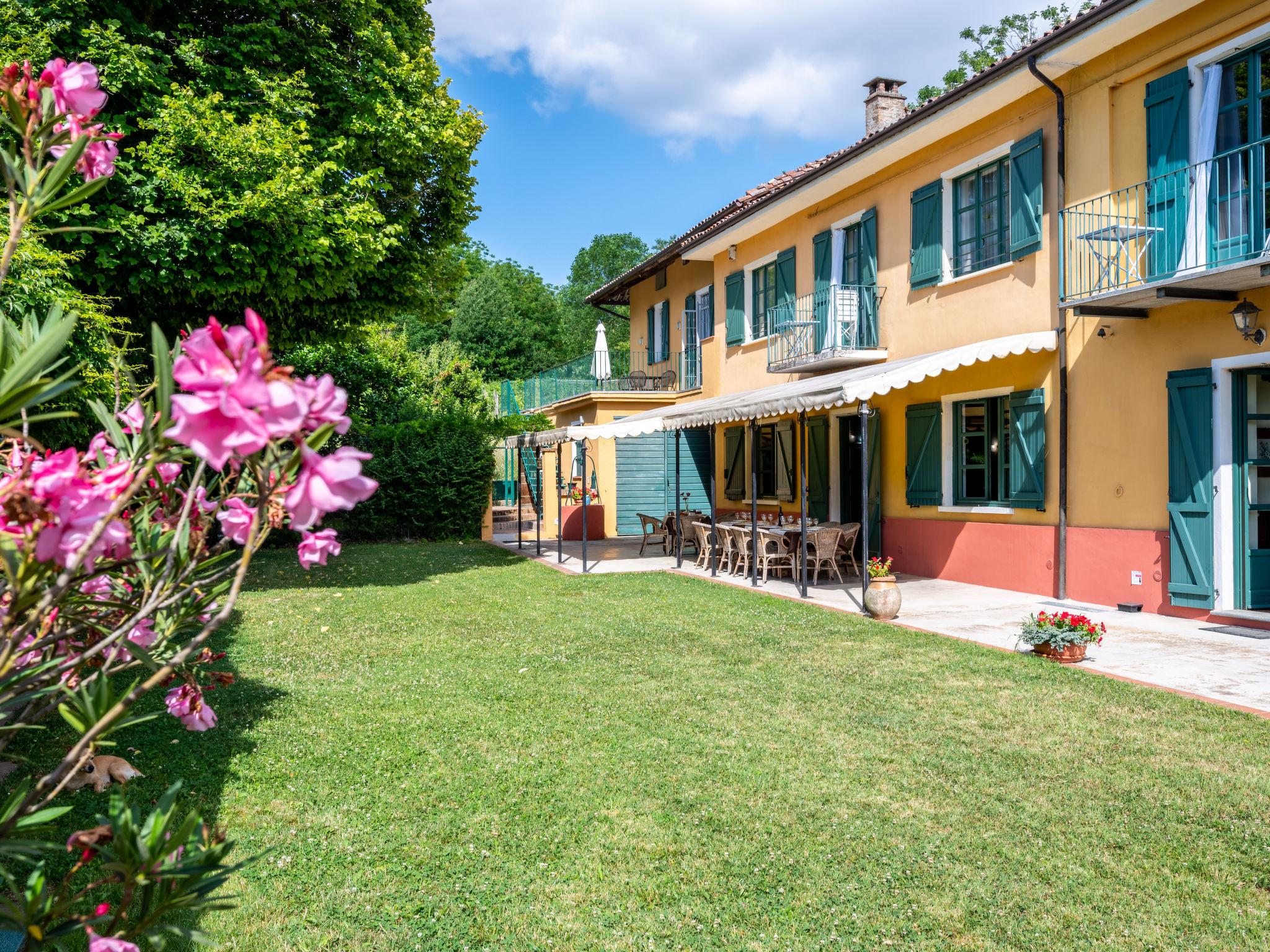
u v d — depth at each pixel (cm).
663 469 2258
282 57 1270
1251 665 731
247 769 509
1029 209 1132
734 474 2041
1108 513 1035
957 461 1310
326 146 1252
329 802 461
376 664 776
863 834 419
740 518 1695
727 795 468
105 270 1073
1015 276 1170
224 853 177
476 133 1547
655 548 1891
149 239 1039
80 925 173
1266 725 571
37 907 171
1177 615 949
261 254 1146
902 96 1708
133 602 229
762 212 1686
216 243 1094
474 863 393
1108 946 325
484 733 575
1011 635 884
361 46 1364
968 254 1288
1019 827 426
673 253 2164
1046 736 555
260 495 165
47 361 158
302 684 704
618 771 503
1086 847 405
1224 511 899
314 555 180
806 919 345
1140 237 979
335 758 527
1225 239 898
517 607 1080
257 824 432
